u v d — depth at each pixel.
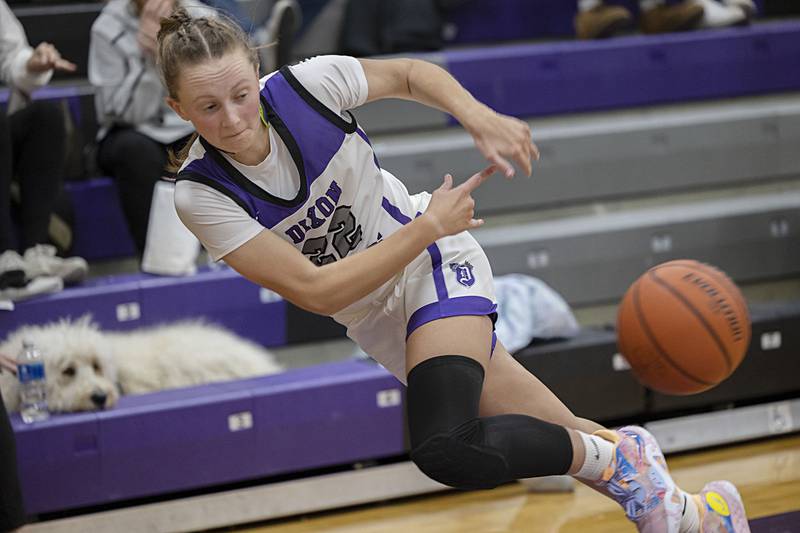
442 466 4.86
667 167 12.64
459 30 14.36
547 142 12.15
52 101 9.91
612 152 12.38
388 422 9.23
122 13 10.55
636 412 10.05
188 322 10.00
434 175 11.80
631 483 5.46
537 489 9.21
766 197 12.73
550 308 9.91
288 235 5.21
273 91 5.08
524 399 5.60
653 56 13.31
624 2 14.88
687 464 9.67
